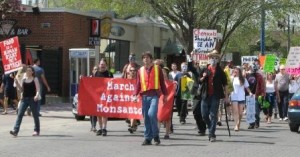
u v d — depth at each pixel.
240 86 16.11
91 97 15.05
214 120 13.24
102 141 13.29
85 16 31.09
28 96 14.27
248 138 14.16
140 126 17.19
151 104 12.44
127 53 37.88
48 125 17.44
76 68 28.48
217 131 16.00
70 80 28.66
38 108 14.51
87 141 13.29
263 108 19.36
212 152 11.41
